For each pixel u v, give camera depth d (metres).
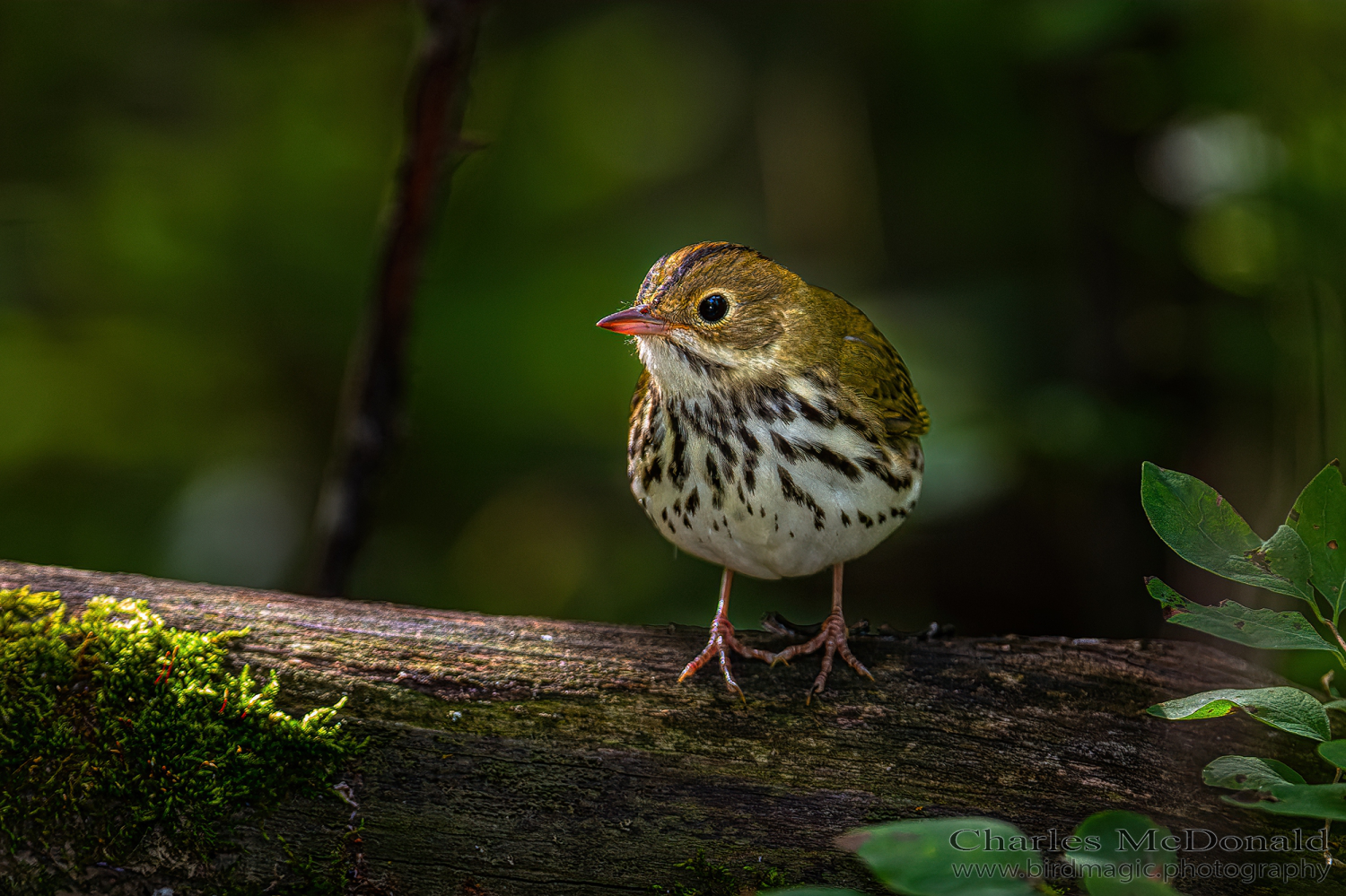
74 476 11.99
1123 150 11.23
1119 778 5.62
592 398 12.23
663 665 5.93
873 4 13.48
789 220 14.16
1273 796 4.54
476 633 5.96
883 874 3.89
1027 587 13.00
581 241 13.27
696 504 6.56
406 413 8.70
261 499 12.05
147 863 5.30
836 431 6.48
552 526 12.80
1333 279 9.64
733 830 5.44
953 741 5.73
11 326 11.98
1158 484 5.21
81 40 12.97
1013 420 11.40
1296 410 9.90
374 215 12.59
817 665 6.09
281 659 5.66
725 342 6.43
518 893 5.39
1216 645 9.75
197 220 12.28
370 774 5.45
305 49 13.38
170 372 12.16
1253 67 10.10
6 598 5.70
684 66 14.91
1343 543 5.07
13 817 5.25
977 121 13.36
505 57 14.55
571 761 5.53
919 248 13.93
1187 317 11.12
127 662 5.47
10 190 12.41
